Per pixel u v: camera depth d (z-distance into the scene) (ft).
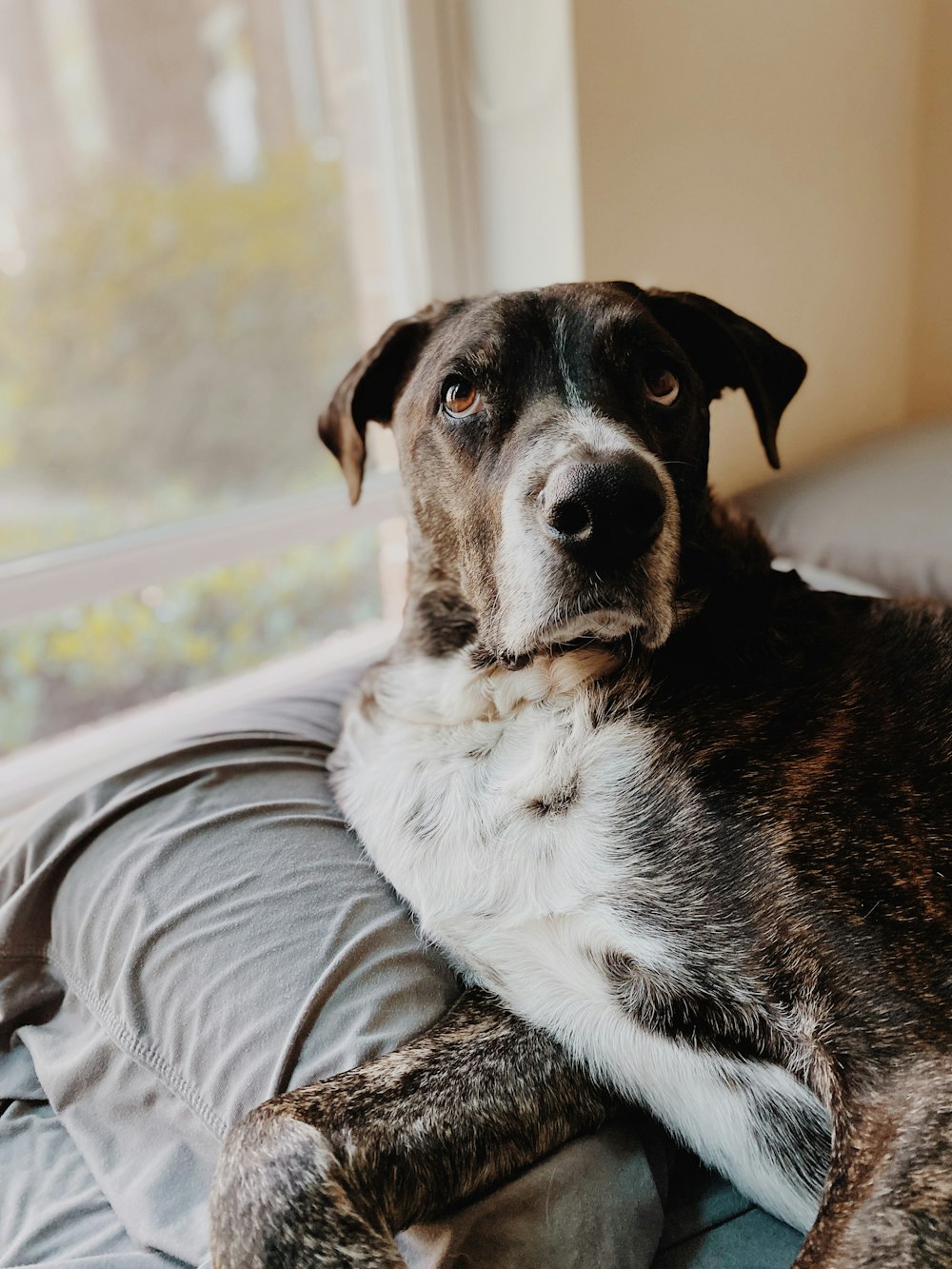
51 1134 4.48
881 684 4.55
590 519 3.90
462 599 5.00
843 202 8.81
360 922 4.51
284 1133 3.50
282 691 7.21
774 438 5.30
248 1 13.57
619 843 4.23
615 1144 4.09
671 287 7.86
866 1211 3.16
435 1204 3.71
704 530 4.96
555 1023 4.30
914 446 7.67
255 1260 3.22
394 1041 4.11
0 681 9.77
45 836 5.19
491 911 4.42
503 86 7.54
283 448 14.34
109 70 14.07
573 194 7.25
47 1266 3.65
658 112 7.45
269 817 5.08
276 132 13.80
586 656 4.66
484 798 4.62
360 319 11.46
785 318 8.65
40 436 13.50
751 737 4.29
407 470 5.22
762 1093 3.92
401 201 8.51
